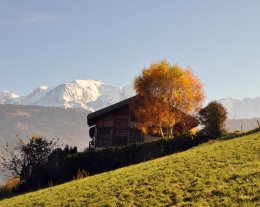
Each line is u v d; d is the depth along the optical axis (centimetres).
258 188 2256
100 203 2583
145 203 2422
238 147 3291
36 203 2934
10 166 5600
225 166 2786
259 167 2605
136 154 4444
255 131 4344
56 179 4712
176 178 2719
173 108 5684
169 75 5634
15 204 3105
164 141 4472
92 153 4478
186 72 5728
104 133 6106
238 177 2481
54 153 5372
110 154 4459
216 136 4591
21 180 5394
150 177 2867
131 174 3111
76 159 4469
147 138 5950
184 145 4481
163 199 2417
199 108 5694
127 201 2516
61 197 2922
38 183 4775
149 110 5647
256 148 3122
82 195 2839
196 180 2606
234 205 2133
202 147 3850
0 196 4872
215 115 4669
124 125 6072
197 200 2305
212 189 2391
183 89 5666
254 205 2086
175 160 3269
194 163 3020
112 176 3222
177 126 5909
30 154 5500
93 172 4422
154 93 5694
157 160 3575
